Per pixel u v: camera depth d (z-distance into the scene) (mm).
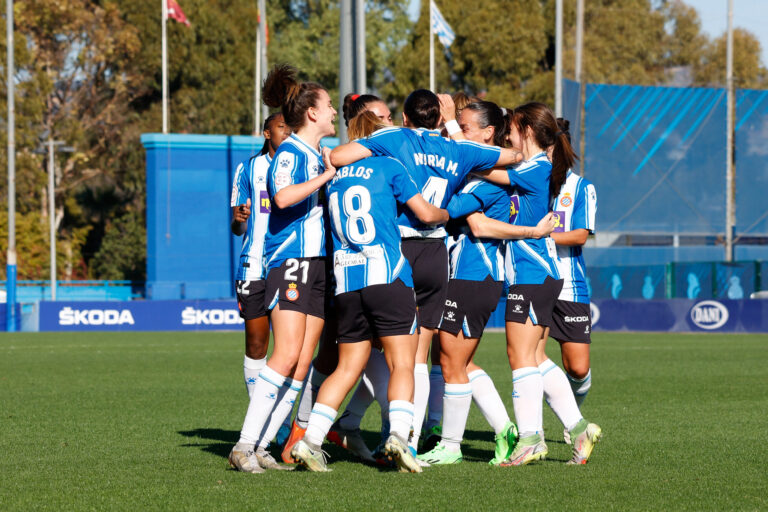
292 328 20469
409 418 20031
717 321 90750
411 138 20266
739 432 27172
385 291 19656
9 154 115938
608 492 18266
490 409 22172
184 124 197500
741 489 18625
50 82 184500
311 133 20656
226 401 35375
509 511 16562
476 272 21344
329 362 22578
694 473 20453
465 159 20547
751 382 42906
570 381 24906
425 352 21594
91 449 23891
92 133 197375
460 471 20781
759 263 95750
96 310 98250
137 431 27375
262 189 24484
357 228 19812
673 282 98938
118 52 191500
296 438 22688
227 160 126375
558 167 22094
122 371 48875
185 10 195125
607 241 121625
